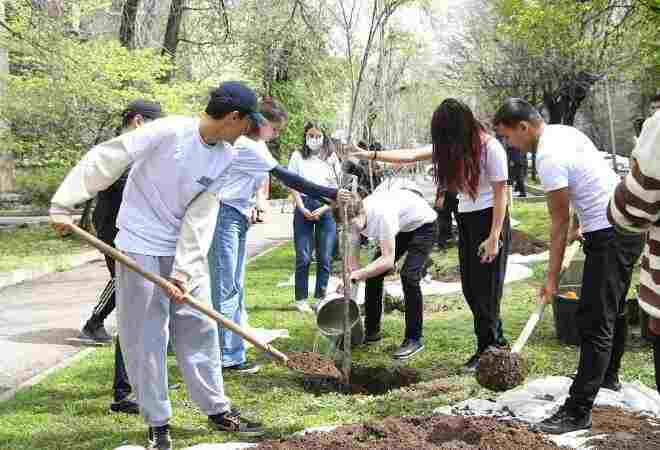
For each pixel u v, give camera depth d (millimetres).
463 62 28953
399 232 5965
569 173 4051
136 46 17281
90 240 3771
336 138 7781
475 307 5363
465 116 5020
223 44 18391
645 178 2918
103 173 3762
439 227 12141
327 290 8164
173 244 3961
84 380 5312
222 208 5367
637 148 2939
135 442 4141
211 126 3803
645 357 5480
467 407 4391
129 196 3975
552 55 25844
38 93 14547
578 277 7062
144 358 3912
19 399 4922
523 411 4273
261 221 6758
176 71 18172
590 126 36125
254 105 3820
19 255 13062
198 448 3908
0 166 21391
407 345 5867
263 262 11836
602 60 22547
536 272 9664
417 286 5855
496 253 5121
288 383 5270
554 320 6176
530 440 3656
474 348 6074
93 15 16719
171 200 3898
